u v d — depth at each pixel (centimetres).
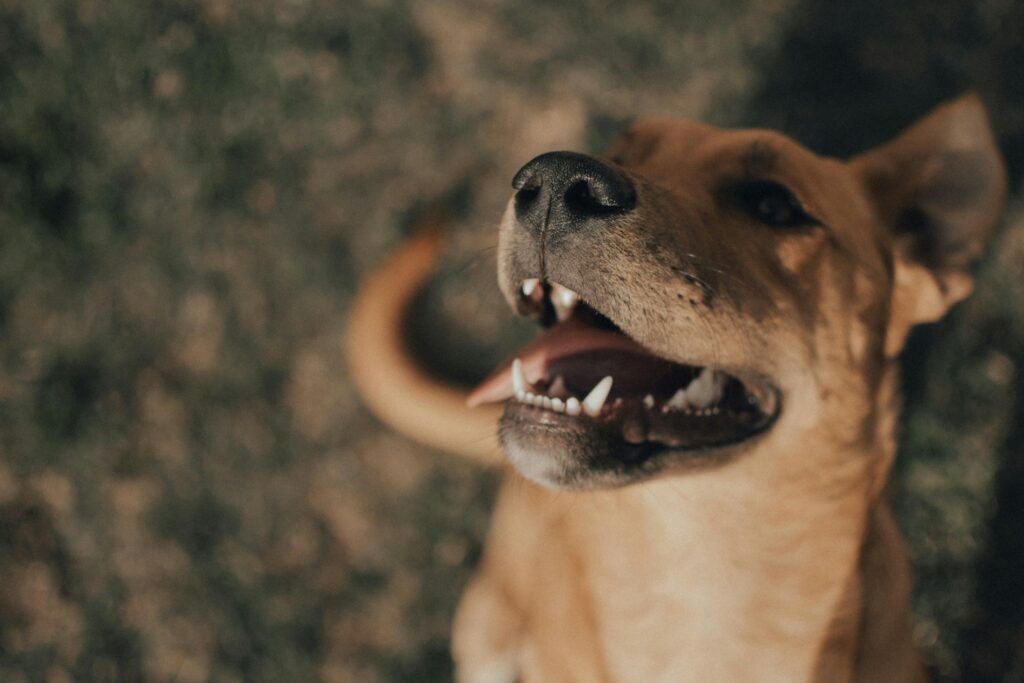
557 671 56
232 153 76
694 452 44
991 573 71
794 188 46
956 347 73
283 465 75
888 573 52
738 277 43
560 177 40
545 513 57
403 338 65
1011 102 77
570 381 45
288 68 77
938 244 50
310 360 76
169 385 75
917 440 72
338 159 77
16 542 72
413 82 78
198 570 73
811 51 78
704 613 49
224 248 76
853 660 51
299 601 73
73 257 74
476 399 46
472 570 74
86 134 75
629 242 40
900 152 50
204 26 76
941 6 78
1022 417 73
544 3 79
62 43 75
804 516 47
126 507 73
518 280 42
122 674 71
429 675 72
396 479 75
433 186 78
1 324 73
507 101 79
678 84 78
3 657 70
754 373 44
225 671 72
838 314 46
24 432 73
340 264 77
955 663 70
